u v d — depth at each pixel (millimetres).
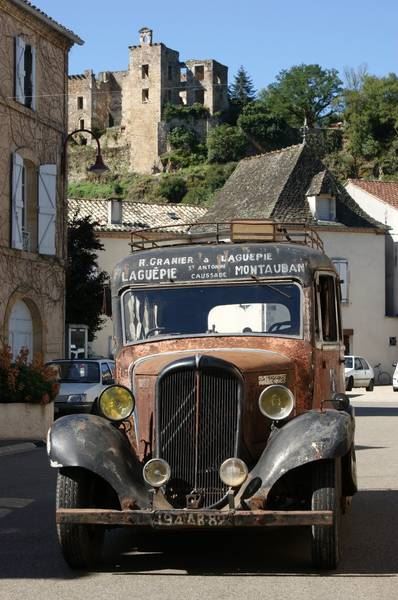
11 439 20500
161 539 9914
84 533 8320
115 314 9891
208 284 9719
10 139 29234
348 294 56156
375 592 7582
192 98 145750
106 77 151875
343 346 10844
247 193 57812
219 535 10094
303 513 7797
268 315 9531
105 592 7652
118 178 142000
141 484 8133
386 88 126438
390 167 123250
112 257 54562
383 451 17906
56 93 32094
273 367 8891
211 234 10461
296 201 55625
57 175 32156
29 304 30594
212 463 8133
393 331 57625
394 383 47375
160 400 8250
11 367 20875
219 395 8188
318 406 9445
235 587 7789
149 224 58062
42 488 13578
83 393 24875
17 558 8969
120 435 8406
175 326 9656
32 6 29828
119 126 146625
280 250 9641
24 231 30547
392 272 60844
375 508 11703
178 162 139125
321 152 131000
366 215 57281
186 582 7996
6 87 29016
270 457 8039
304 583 7910
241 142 137250
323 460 8125
